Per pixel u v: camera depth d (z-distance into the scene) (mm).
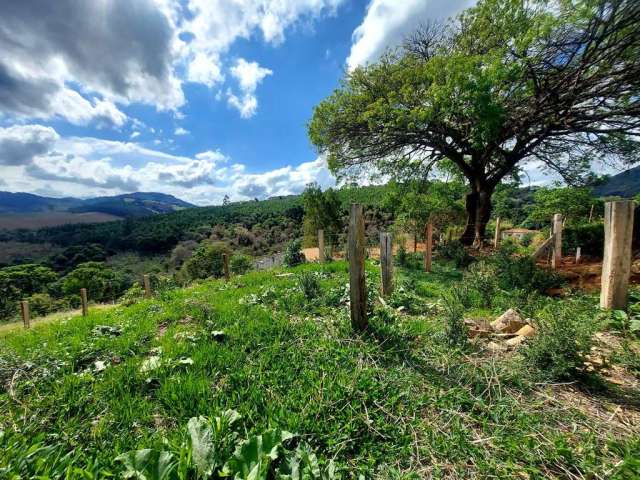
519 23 9297
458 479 1685
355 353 3107
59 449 1919
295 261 11617
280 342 3453
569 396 2389
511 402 2281
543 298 5016
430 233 8438
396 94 11281
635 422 2082
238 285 7336
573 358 2566
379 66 12633
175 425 2188
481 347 3197
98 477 1647
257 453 1665
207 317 4562
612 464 1687
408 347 3234
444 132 11391
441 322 3896
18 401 2502
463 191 17109
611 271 3979
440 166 16734
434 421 2137
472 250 11266
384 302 5102
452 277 7598
